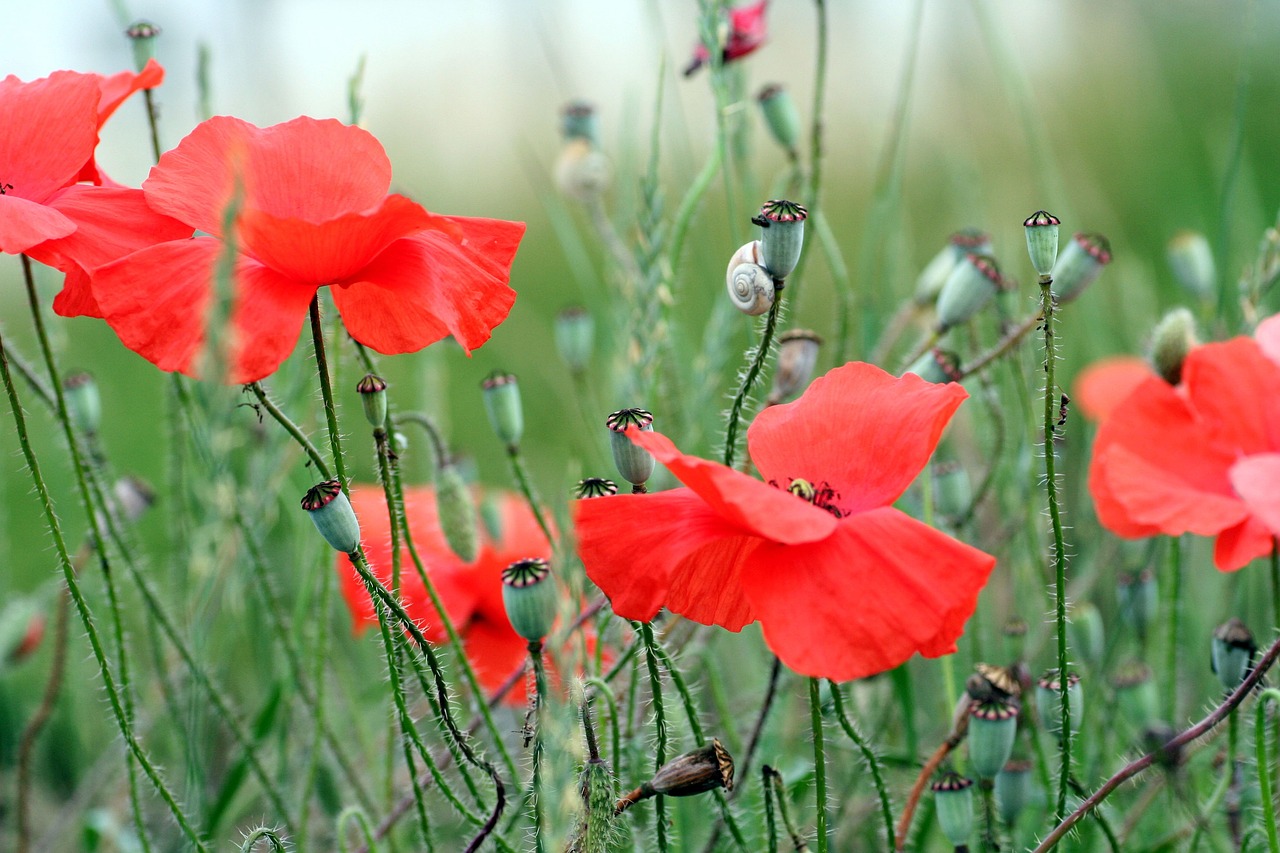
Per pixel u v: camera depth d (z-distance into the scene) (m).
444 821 1.07
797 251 0.92
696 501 0.88
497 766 0.98
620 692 0.98
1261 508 0.91
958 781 0.92
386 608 0.90
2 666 1.08
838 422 0.90
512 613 0.87
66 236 0.90
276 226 0.87
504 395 0.99
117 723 0.94
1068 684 0.92
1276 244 1.02
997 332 1.09
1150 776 0.99
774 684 0.95
